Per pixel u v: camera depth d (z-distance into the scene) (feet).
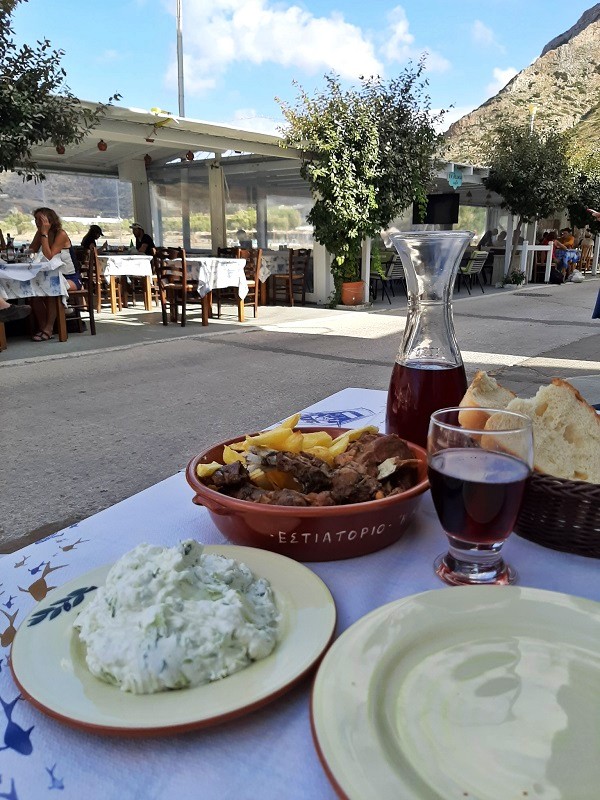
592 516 2.58
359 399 5.62
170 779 1.62
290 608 2.18
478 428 2.77
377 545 2.75
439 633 2.03
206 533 3.05
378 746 1.55
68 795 1.57
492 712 1.71
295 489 2.89
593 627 2.05
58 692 1.78
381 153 31.63
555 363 19.77
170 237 45.39
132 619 1.90
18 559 2.82
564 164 46.75
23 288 21.72
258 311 33.45
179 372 18.72
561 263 52.08
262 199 39.86
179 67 39.27
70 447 12.09
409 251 3.66
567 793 1.46
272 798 1.56
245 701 1.72
